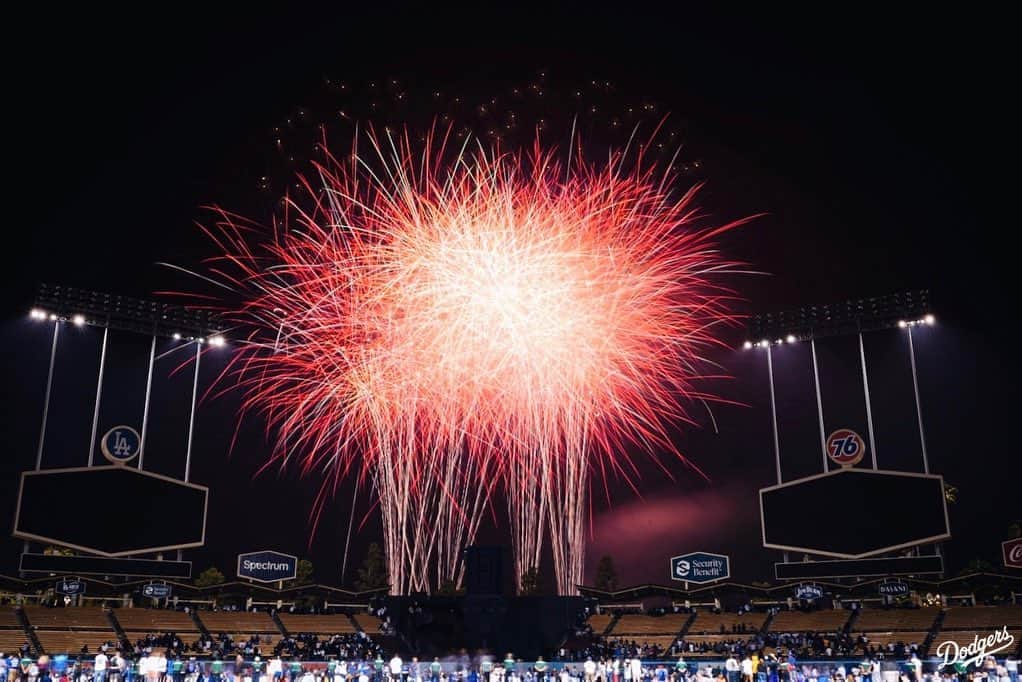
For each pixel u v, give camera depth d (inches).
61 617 2691.9
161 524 2901.1
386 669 2082.9
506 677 2139.5
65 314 2960.1
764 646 2669.8
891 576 2797.7
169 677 1937.7
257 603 3095.5
